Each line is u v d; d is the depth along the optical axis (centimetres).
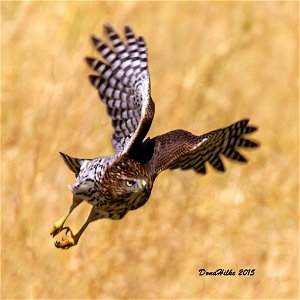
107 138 2156
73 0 2314
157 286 2119
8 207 2105
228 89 2377
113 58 1809
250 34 2444
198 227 2184
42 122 2167
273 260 2194
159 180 2203
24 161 2136
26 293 2058
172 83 2284
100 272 2100
